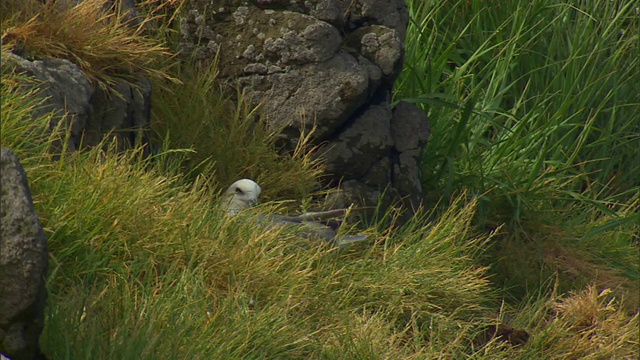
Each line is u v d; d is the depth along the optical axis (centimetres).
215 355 1421
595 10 3462
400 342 1861
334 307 1786
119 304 1459
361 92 2341
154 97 2225
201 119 2259
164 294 1552
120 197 1616
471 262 2298
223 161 2231
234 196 2045
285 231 1927
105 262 1578
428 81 2809
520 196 2666
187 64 2394
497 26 3341
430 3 3111
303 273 1780
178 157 2183
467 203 2617
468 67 3281
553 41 3322
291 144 2366
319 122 2347
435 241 2214
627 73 3409
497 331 2038
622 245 2783
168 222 1694
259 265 1741
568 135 3170
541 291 2466
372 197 2375
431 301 2006
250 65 2370
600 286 2509
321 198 2348
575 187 3117
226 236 1792
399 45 2400
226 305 1573
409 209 2436
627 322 2269
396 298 1922
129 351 1337
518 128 2853
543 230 2658
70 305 1391
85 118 1858
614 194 3192
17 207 1208
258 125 2327
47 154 1566
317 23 2334
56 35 1922
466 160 2827
